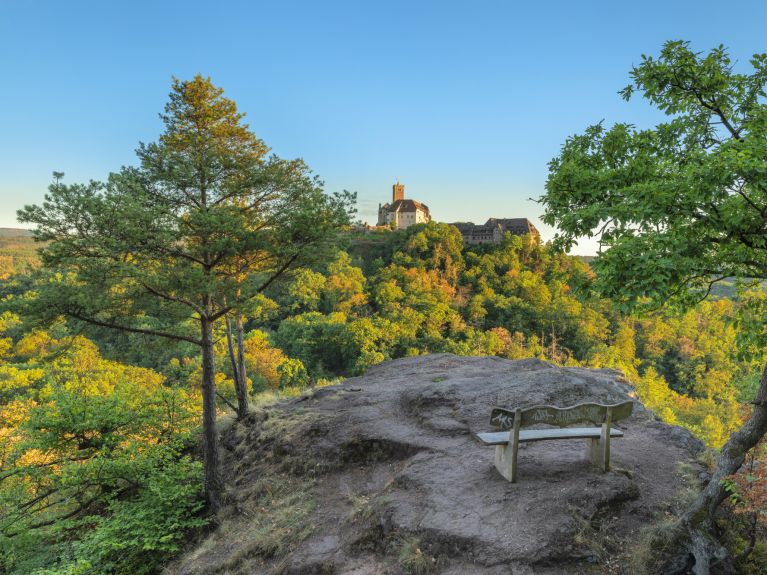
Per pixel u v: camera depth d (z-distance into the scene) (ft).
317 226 28.99
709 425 162.71
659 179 15.47
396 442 26.05
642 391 187.11
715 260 16.53
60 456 33.81
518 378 31.83
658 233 14.73
